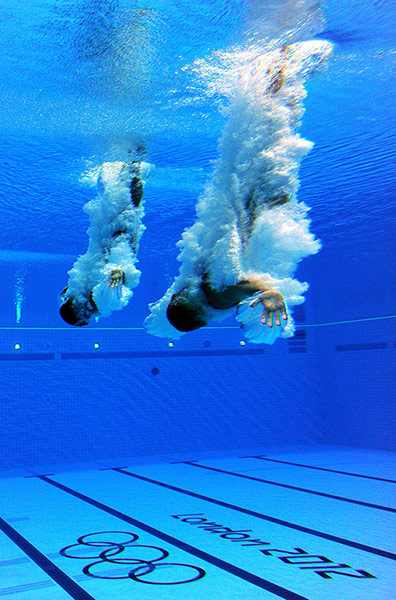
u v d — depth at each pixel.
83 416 12.37
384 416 12.80
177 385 13.30
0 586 4.47
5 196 6.24
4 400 11.77
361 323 13.46
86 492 8.72
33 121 4.35
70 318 4.37
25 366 12.03
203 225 3.25
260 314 2.65
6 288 11.20
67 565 4.96
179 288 3.20
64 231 7.74
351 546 5.39
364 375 13.38
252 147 3.25
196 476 9.94
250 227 3.16
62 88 3.83
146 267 10.41
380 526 6.16
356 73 3.85
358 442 13.47
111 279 4.05
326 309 14.32
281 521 6.49
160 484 9.25
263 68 3.34
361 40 3.38
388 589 4.20
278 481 9.20
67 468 11.41
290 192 3.24
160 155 5.11
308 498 7.80
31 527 6.50
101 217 4.60
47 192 6.12
